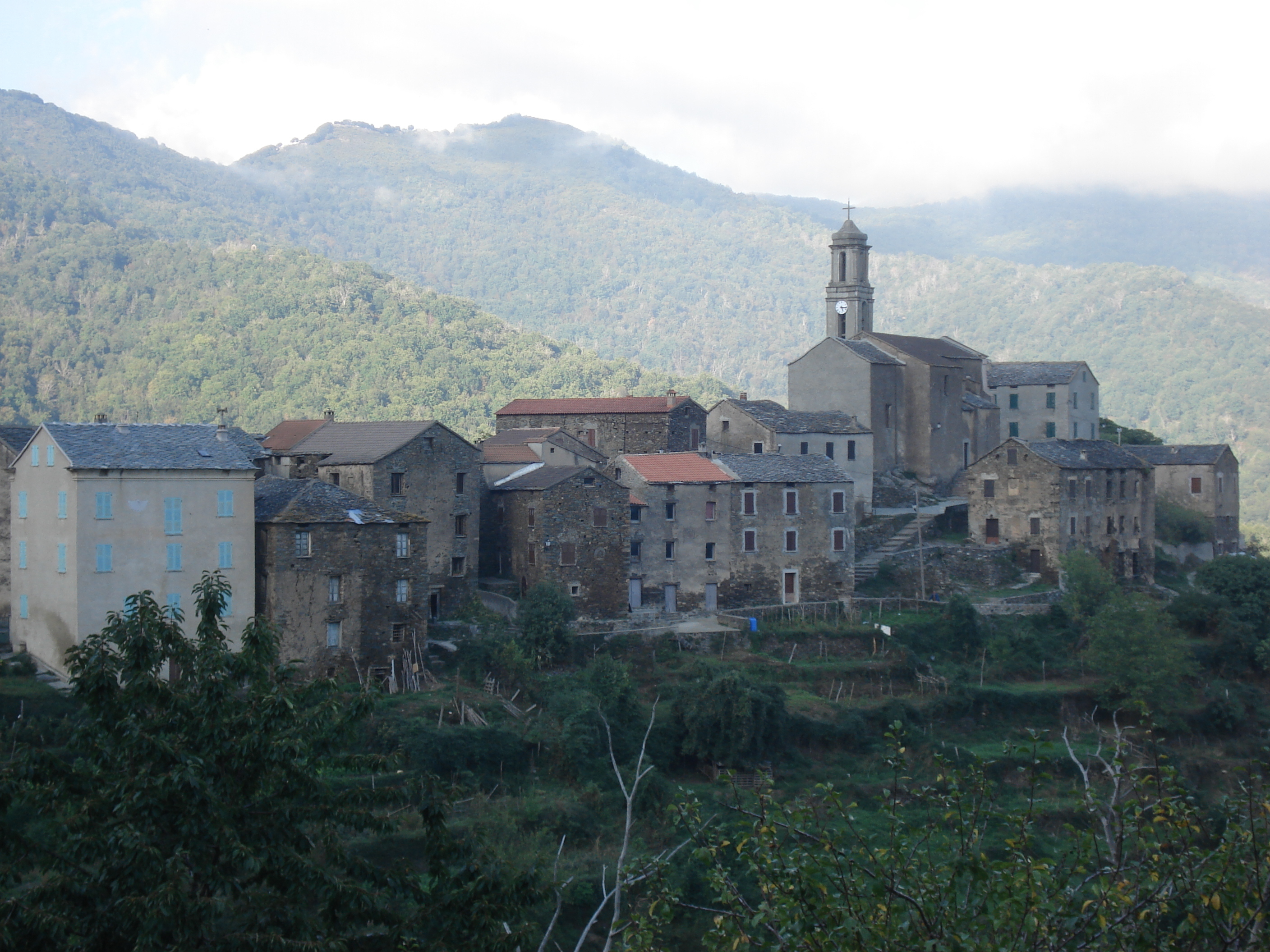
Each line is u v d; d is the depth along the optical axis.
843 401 110.75
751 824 24.28
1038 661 86.19
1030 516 98.75
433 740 59.78
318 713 29.56
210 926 25.25
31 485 64.81
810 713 72.88
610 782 62.81
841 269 133.00
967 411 119.44
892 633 84.81
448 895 27.94
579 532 80.88
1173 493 123.88
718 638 80.88
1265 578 97.44
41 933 23.98
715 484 86.75
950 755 71.81
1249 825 21.78
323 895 26.73
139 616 28.59
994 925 20.89
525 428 105.25
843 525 91.25
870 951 20.84
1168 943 21.05
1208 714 82.94
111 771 27.30
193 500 62.84
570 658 74.50
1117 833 22.67
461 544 79.62
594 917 23.64
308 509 66.00
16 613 66.44
